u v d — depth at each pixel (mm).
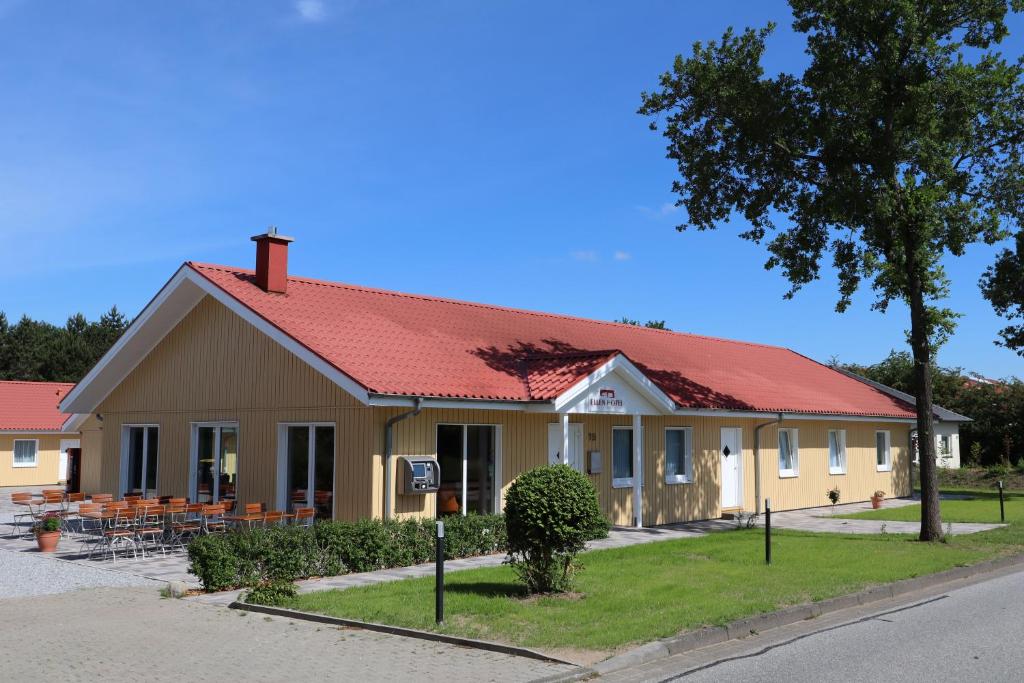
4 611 10117
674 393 19750
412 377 15133
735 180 18594
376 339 16562
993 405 41500
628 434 19609
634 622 8805
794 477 24203
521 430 16984
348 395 14930
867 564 12922
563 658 7609
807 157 17516
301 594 10484
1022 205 16797
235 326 17500
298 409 15852
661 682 7086
